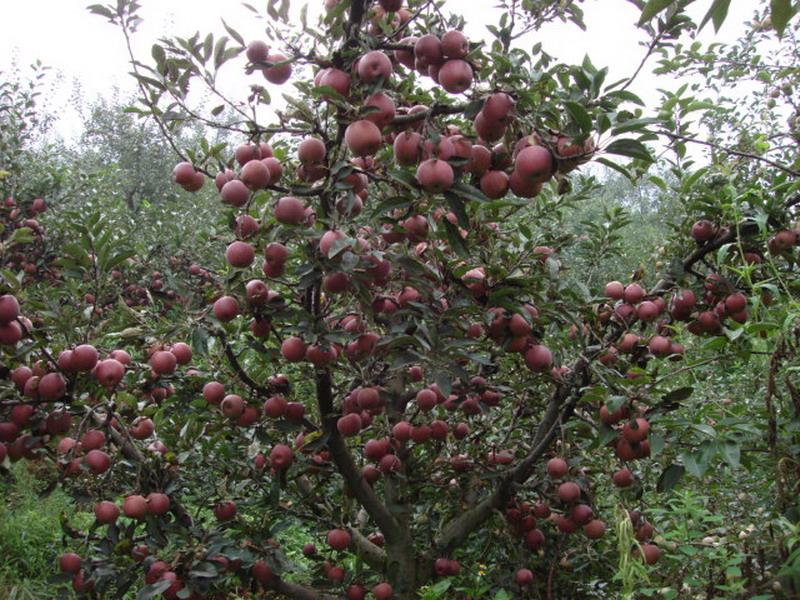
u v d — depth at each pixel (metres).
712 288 2.69
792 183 2.58
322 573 3.36
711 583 2.49
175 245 6.94
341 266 2.17
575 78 1.99
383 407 3.12
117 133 14.90
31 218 6.59
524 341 2.58
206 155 2.51
